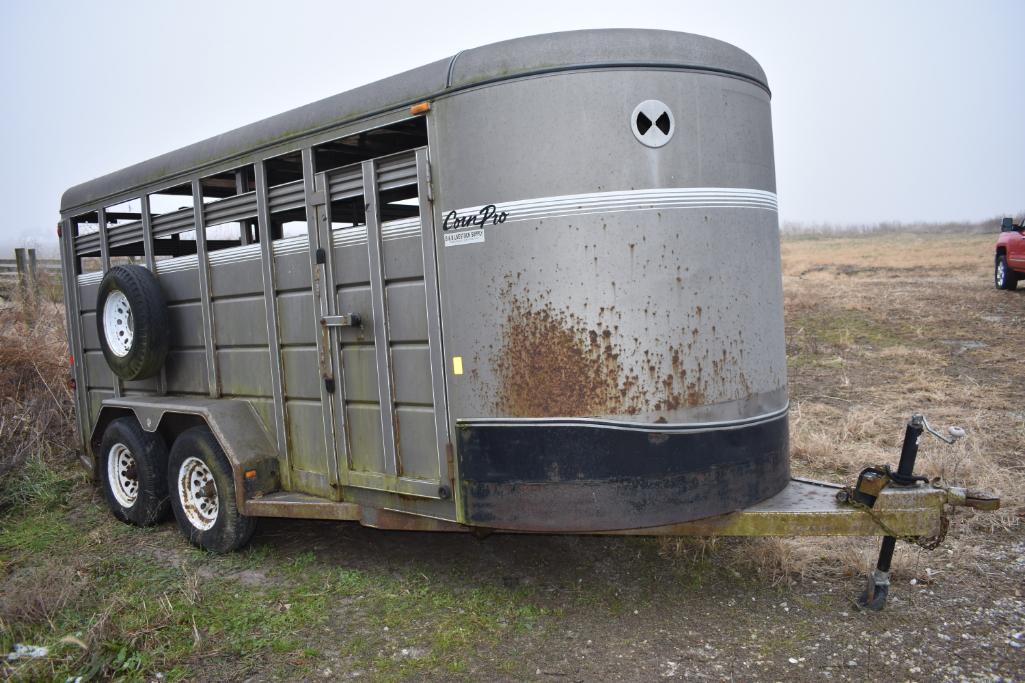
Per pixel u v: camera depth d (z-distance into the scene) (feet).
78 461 24.75
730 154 12.24
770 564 14.19
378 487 13.96
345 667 11.62
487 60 12.05
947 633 11.78
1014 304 42.78
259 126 15.81
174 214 18.26
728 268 12.16
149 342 17.94
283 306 15.69
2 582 15.72
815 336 38.27
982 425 22.48
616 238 11.59
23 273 43.29
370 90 13.62
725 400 12.09
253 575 15.47
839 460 19.84
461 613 13.15
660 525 11.71
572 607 13.20
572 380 11.73
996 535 15.42
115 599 14.19
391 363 13.61
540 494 11.98
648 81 11.63
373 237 13.61
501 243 12.00
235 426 16.20
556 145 11.66
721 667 11.09
